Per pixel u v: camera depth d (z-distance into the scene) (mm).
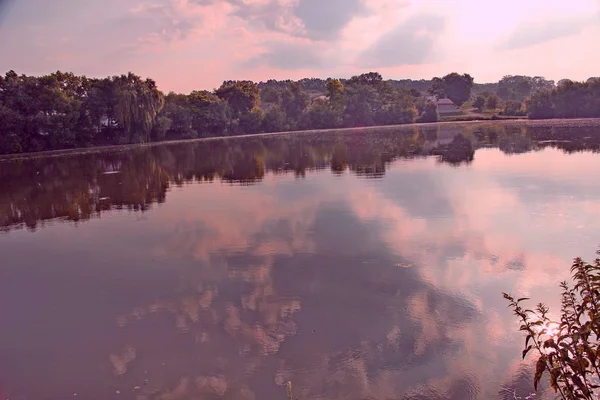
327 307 9336
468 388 6609
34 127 55781
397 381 6867
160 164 38625
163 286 10930
